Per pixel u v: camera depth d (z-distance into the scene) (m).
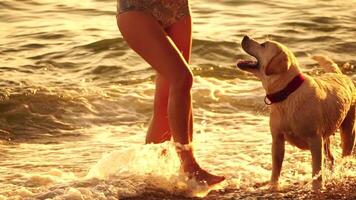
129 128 9.51
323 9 16.98
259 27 15.08
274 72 6.70
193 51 13.02
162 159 7.15
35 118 9.76
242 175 7.39
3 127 9.43
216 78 11.67
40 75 11.90
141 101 10.43
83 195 6.59
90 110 10.10
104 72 12.14
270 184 7.07
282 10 16.88
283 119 6.84
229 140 8.65
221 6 17.34
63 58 12.92
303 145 7.02
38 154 8.38
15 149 8.62
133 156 7.34
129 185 6.91
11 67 12.29
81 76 11.95
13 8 17.25
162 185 6.98
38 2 17.92
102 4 17.78
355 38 14.23
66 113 9.97
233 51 13.10
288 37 14.27
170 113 6.85
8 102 10.11
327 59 7.55
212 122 9.51
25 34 14.73
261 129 9.18
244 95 10.61
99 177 7.07
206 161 7.79
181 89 6.83
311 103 6.80
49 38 14.38
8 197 6.63
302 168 7.64
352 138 7.60
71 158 8.18
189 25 7.17
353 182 7.27
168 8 6.95
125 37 6.94
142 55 6.91
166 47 6.81
